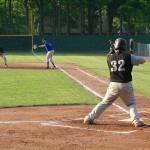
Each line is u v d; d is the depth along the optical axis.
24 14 182.12
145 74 58.56
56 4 171.25
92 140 20.44
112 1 158.00
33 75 55.66
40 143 19.83
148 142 20.08
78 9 176.38
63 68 68.12
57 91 39.72
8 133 21.91
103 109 24.30
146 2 158.12
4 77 52.78
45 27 190.25
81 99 34.59
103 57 106.31
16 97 35.75
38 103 32.41
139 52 120.62
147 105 32.03
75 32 187.25
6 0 172.12
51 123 24.55
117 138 20.88
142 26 183.75
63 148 18.91
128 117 26.48
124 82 23.47
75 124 24.30
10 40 136.75
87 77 53.31
